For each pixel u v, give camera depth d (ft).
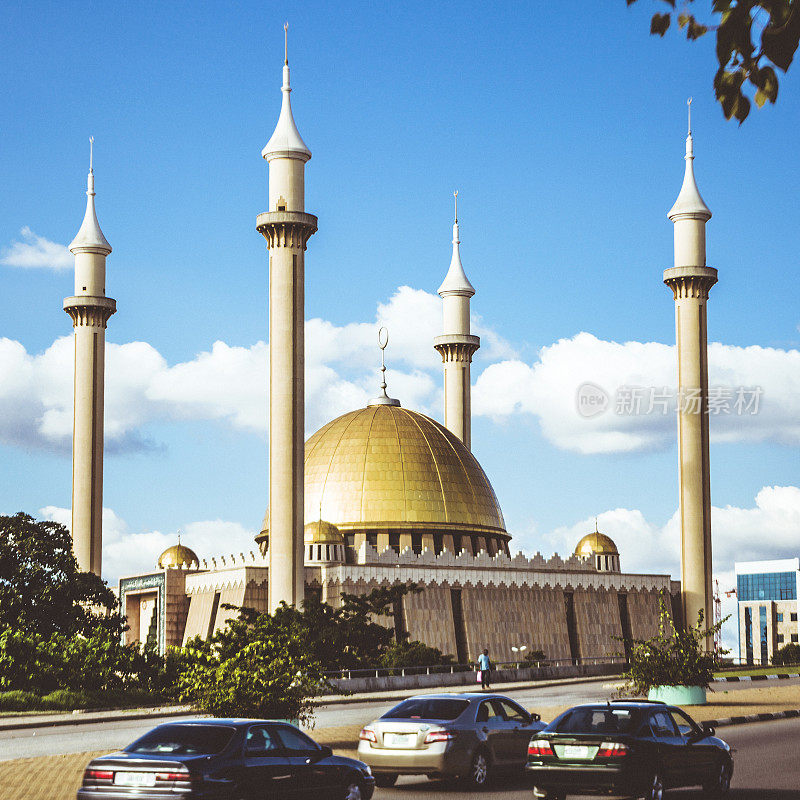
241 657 131.44
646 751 88.63
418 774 100.17
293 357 323.37
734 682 261.44
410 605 352.49
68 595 254.47
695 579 361.51
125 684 234.38
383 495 387.75
